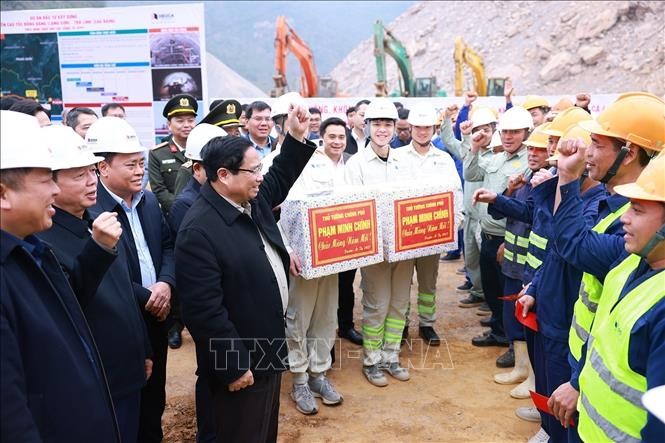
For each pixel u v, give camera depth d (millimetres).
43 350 1767
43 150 1762
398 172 4512
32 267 1798
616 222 2381
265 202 2865
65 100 8828
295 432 3652
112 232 2203
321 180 4148
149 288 3064
